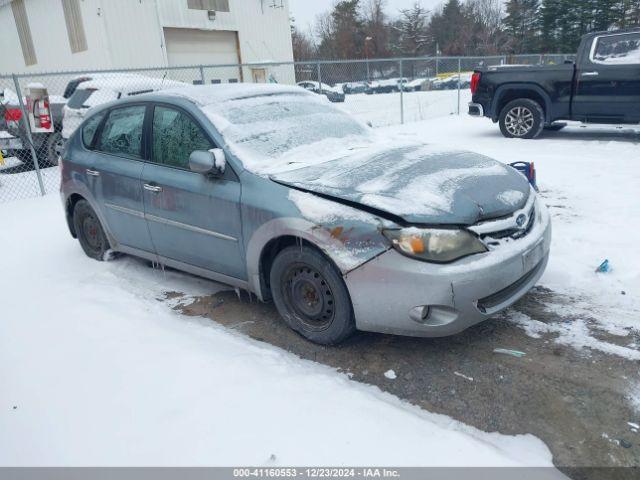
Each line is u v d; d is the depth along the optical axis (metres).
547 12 49.00
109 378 2.87
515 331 3.11
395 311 2.68
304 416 2.44
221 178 3.35
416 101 18.03
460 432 2.30
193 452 2.27
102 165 4.26
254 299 3.81
